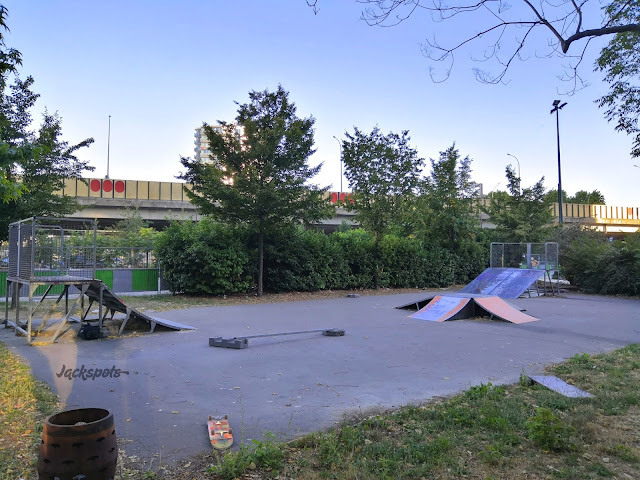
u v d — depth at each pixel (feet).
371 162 81.35
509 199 104.01
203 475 13.17
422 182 88.94
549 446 14.75
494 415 17.46
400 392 21.26
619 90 30.27
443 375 24.45
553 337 36.37
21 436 15.65
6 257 45.44
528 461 13.97
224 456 13.84
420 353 29.99
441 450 14.49
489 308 46.42
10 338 34.73
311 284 74.28
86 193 144.15
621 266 74.90
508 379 23.63
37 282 32.94
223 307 55.88
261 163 66.39
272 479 12.92
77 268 38.88
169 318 46.01
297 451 14.71
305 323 43.21
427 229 92.68
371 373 24.82
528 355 29.60
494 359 28.35
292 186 66.39
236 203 64.03
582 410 18.10
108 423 10.77
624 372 24.72
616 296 74.23
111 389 21.58
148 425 17.01
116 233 111.55
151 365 26.43
